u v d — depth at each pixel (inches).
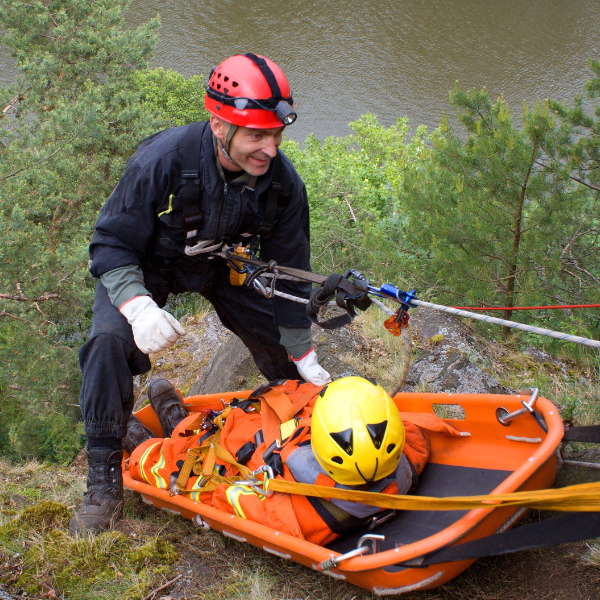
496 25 1476.4
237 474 117.2
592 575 95.9
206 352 238.8
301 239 132.5
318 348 195.0
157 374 235.3
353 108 1148.5
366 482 98.5
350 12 1612.9
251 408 129.7
